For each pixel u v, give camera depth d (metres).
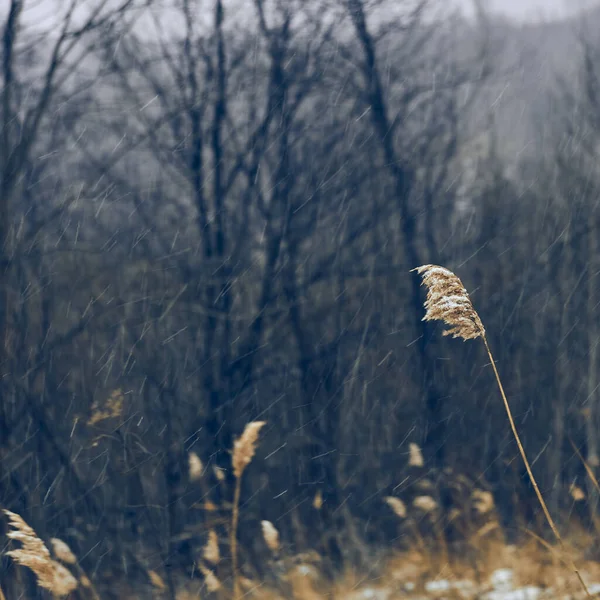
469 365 18.33
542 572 8.86
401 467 16.28
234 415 15.43
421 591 9.59
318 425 16.17
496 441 17.39
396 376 17.66
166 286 14.81
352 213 17.09
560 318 18.50
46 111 12.28
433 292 4.83
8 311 12.24
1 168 11.73
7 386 12.15
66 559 7.00
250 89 15.72
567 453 15.57
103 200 13.60
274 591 9.97
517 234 19.52
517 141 20.27
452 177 18.95
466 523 11.43
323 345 16.66
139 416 13.80
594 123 18.80
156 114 15.73
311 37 15.57
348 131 16.28
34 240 12.65
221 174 15.45
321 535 12.36
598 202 18.27
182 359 15.33
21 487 11.81
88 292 14.30
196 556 11.29
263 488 15.21
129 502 12.30
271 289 15.70
